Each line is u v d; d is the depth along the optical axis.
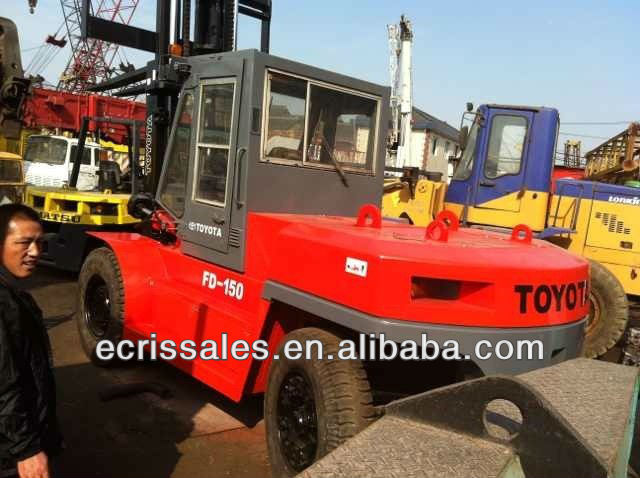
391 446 2.19
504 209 7.59
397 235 3.32
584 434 2.08
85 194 8.62
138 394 4.60
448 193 8.16
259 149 3.81
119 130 13.02
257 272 3.75
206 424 4.16
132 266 4.93
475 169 7.75
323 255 3.16
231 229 3.95
